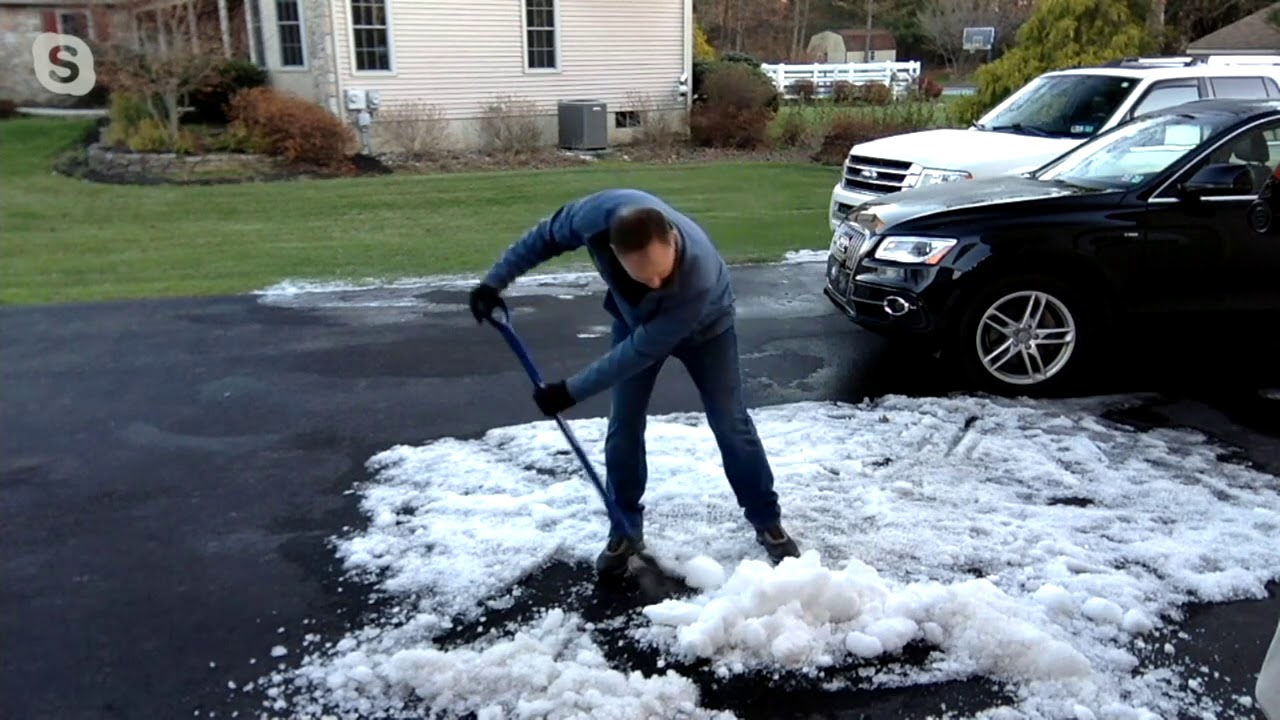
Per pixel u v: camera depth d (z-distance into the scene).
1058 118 8.62
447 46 16.94
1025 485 4.36
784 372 6.03
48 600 3.52
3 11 20.64
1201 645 3.21
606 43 18.53
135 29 15.55
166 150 15.31
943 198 5.93
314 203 12.86
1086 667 3.06
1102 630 3.27
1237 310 5.63
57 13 20.91
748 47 43.94
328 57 15.98
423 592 3.54
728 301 3.44
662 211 3.04
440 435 5.03
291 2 16.77
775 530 3.71
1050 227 5.45
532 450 4.77
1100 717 2.87
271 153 15.34
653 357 3.14
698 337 3.41
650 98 19.30
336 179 14.75
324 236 10.86
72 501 4.30
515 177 15.06
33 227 11.17
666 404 5.45
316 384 5.84
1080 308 5.57
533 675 3.04
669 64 19.34
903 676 3.06
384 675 3.07
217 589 3.58
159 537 3.97
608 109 18.86
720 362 3.49
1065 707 2.92
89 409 5.44
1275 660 2.20
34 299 7.99
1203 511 4.11
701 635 3.18
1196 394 5.62
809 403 5.43
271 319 7.35
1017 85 15.69
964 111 16.61
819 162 17.50
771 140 19.59
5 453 4.83
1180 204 5.50
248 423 5.22
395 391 5.70
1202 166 5.55
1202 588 3.51
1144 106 8.20
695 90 20.11
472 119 17.47
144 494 4.37
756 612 3.28
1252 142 5.67
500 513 4.11
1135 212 5.49
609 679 3.01
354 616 3.41
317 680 3.07
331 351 6.52
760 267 9.12
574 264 9.42
